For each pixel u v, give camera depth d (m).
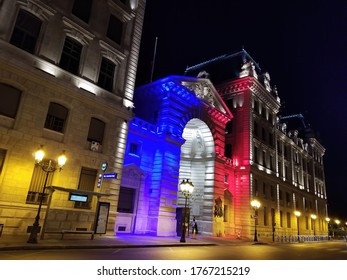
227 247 23.19
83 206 19.67
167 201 27.00
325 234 69.69
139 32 26.22
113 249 15.59
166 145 28.08
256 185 41.91
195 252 17.27
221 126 37.56
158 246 18.86
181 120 30.91
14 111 17.03
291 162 56.97
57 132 18.88
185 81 33.00
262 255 18.06
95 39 22.17
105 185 20.95
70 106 19.66
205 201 34.75
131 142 26.44
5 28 17.03
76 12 21.28
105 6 23.44
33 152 17.34
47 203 17.83
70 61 20.45
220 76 47.56
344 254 21.72
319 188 72.31
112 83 23.17
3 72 16.59
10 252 12.12
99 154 20.97
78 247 14.68
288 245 32.09
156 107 30.66
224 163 37.12
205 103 34.25
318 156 75.75
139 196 26.14
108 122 22.03
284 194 51.16
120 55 23.88
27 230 16.66
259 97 46.50
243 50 47.78
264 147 45.62
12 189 16.27
